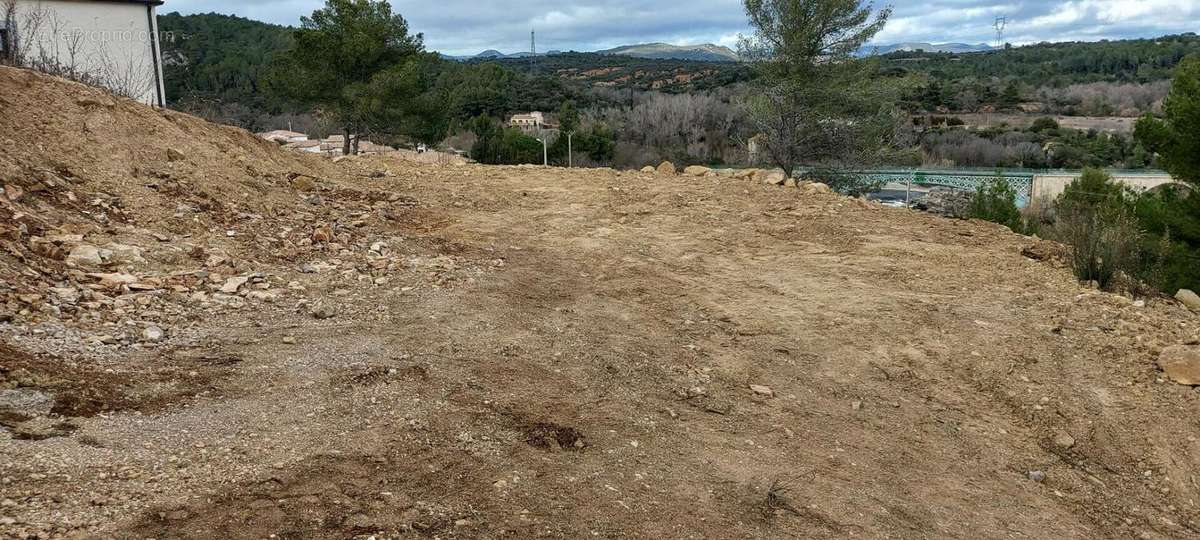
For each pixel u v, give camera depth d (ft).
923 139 165.68
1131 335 17.40
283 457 9.11
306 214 21.45
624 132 143.95
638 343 15.24
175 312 13.37
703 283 19.83
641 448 10.96
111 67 55.36
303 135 116.57
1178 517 11.65
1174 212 38.01
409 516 8.23
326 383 11.34
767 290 19.57
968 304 19.13
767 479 10.68
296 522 7.80
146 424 9.45
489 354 13.53
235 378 11.14
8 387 9.55
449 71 185.26
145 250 15.61
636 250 22.50
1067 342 17.04
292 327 13.56
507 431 10.70
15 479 7.72
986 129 179.01
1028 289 20.48
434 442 10.03
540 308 16.66
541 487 9.36
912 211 29.96
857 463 11.69
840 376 14.88
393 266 18.19
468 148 128.98
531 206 27.55
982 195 61.62
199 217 18.51
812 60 56.54
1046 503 11.46
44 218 15.47
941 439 12.92
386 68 67.51
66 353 10.87
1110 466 12.75
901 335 16.99
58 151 18.40
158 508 7.69
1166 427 13.79
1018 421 13.87
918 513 10.52
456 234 22.61
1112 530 11.07
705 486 10.18
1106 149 156.66
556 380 12.83
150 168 19.99
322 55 66.95
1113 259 21.30
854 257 22.98
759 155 60.95
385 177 29.55
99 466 8.30
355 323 14.20
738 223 26.58
